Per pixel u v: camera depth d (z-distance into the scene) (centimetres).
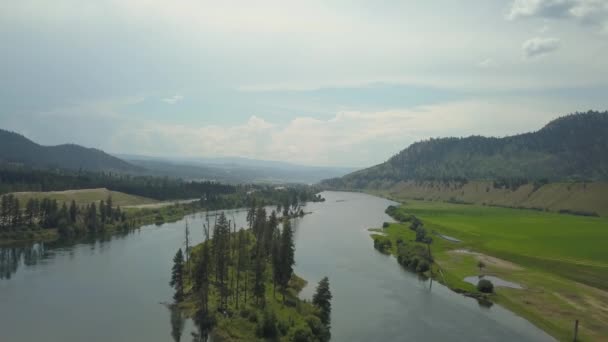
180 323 9925
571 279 14100
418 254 16138
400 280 13812
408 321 10206
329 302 10706
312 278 13750
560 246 19625
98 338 9112
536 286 13175
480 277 14175
